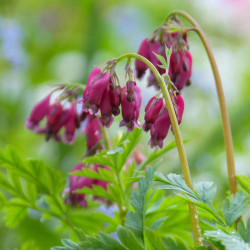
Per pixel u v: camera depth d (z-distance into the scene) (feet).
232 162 2.39
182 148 2.25
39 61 4.61
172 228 2.48
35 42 4.64
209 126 4.36
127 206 2.48
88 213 2.54
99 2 4.52
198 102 4.53
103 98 2.31
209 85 4.58
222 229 2.22
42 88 4.52
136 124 2.31
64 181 2.52
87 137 2.54
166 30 2.42
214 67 2.43
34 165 2.50
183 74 2.42
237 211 2.26
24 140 3.91
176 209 2.47
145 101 4.25
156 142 2.30
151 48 2.43
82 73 4.20
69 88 2.57
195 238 2.23
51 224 2.93
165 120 2.30
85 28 4.61
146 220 2.48
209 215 2.30
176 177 2.26
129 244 2.22
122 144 2.38
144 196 2.24
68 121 2.56
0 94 4.14
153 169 2.26
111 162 2.41
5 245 2.91
